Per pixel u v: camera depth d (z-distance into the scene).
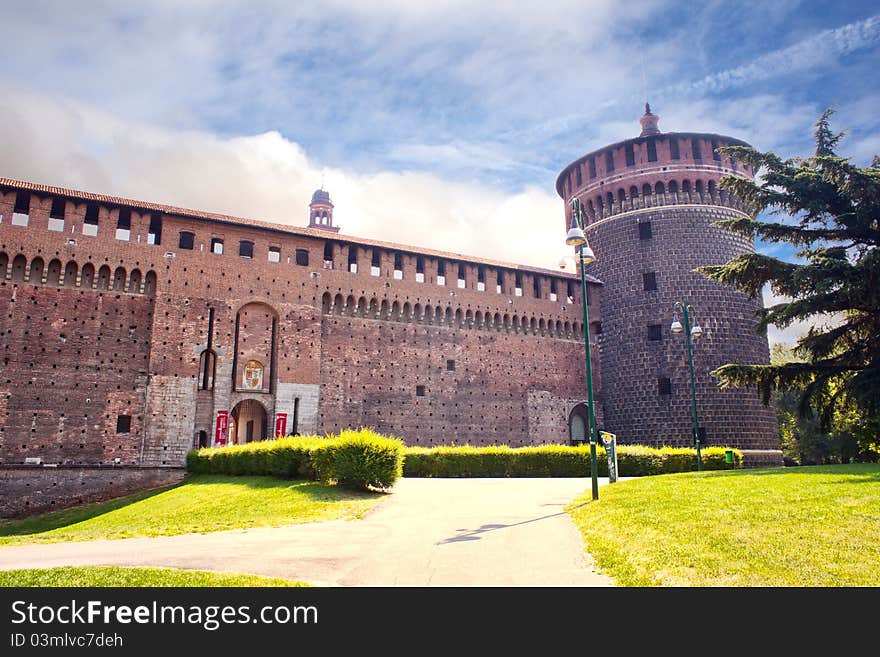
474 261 63.22
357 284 57.66
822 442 77.88
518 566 14.66
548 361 65.81
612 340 67.12
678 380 62.53
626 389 65.12
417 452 40.06
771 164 44.44
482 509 24.14
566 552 15.91
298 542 18.78
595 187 70.81
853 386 38.12
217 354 50.84
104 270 48.75
